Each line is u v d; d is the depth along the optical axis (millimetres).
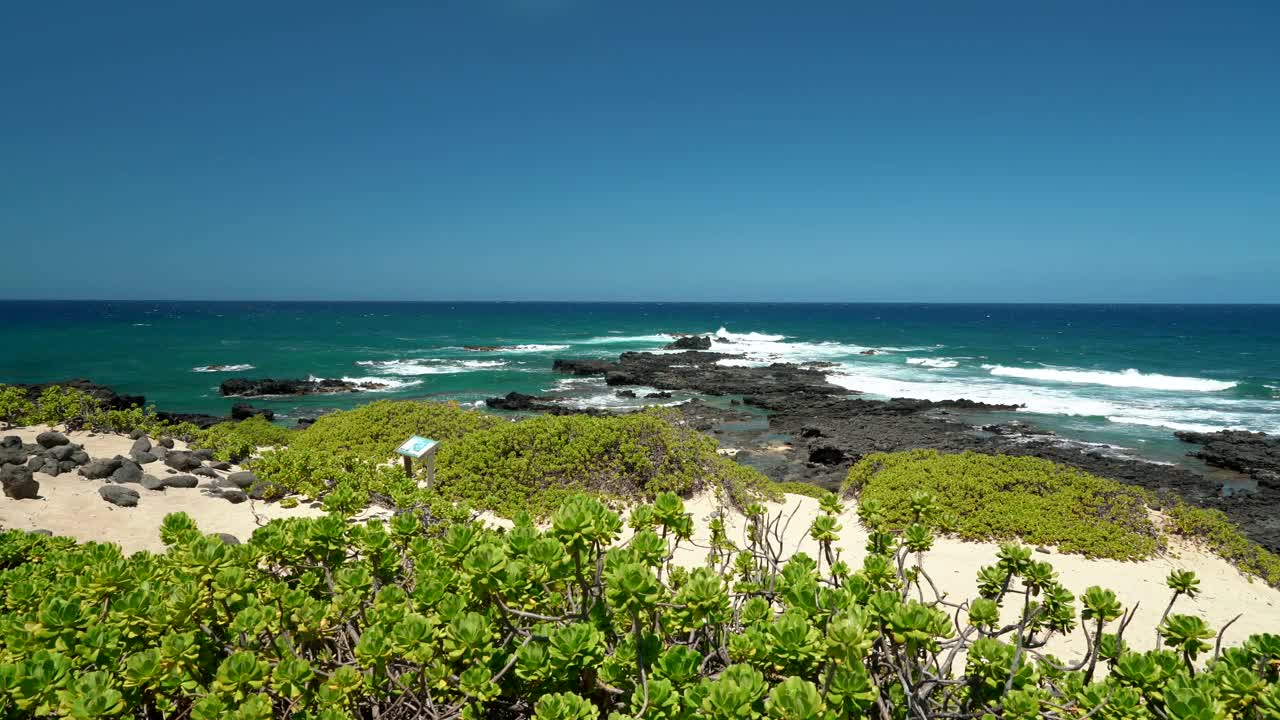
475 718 2598
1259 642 2721
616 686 2619
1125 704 2463
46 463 9484
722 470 12594
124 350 53250
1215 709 2227
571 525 2631
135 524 8180
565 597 3297
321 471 10211
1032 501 11664
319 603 3094
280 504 9477
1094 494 11953
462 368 45562
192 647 2641
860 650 2287
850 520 11570
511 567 2740
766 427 27906
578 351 56750
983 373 41156
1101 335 73875
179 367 43969
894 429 26125
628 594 2316
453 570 3291
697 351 53656
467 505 6738
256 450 13594
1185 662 2838
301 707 2633
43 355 48844
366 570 3283
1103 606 3055
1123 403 30922
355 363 47688
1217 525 11156
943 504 11586
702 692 2260
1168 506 11883
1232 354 51844
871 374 40875
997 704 2602
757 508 4391
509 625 2793
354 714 2766
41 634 2787
